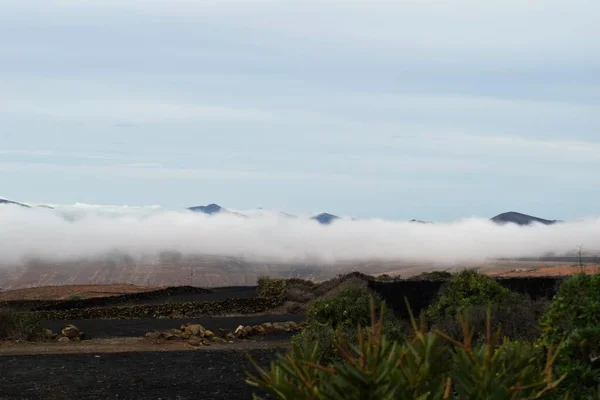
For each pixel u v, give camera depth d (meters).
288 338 21.31
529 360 4.23
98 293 47.41
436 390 3.92
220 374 13.55
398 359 4.04
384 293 22.31
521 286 19.44
